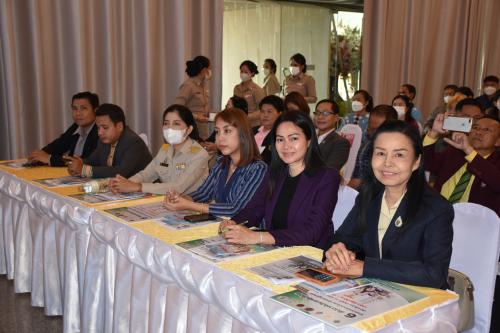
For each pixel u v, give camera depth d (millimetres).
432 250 1425
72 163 2867
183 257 1601
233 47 6062
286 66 6527
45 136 4609
